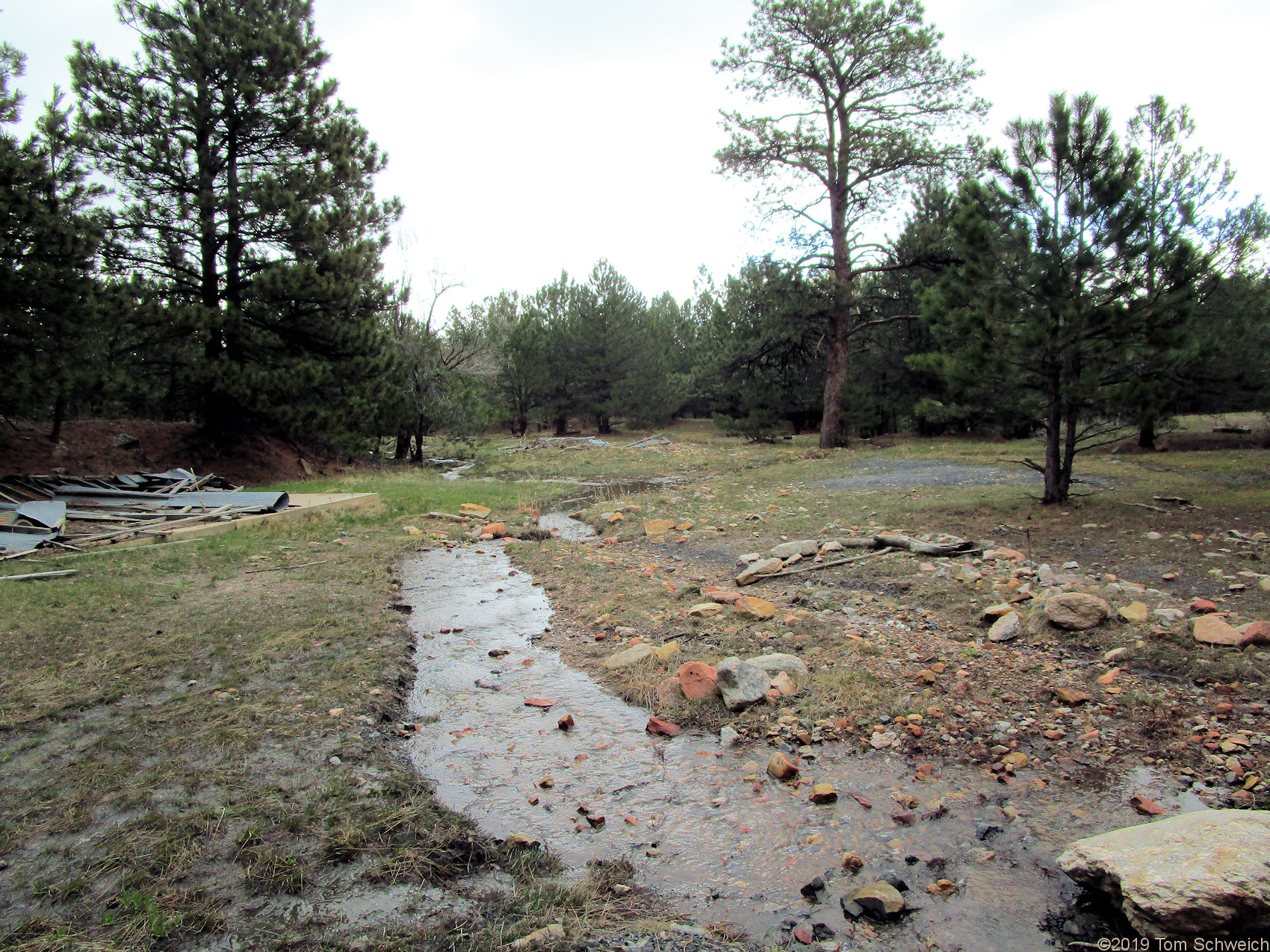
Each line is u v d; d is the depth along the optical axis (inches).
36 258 552.7
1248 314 550.9
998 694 199.0
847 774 167.3
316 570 369.1
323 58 823.1
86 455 706.8
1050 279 384.5
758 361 1210.6
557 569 382.3
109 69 702.5
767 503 561.6
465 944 114.3
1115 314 371.9
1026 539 366.3
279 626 275.7
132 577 346.0
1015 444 955.3
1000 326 400.8
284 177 768.3
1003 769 164.2
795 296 1043.3
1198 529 355.6
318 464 906.7
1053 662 215.8
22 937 114.2
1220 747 163.6
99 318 599.2
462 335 1157.7
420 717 207.0
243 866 133.3
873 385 1205.7
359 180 845.8
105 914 120.0
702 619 277.9
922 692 202.8
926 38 960.3
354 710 202.1
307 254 796.0
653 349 1779.0
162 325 691.4
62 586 326.3
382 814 150.3
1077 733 177.5
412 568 395.9
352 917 120.9
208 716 196.2
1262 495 438.6
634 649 248.2
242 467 807.1
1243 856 108.7
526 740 190.7
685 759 178.7
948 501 493.7
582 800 160.7
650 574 355.3
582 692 223.0
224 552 404.2
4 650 244.7
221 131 776.9
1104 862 117.7
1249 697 182.9
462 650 263.3
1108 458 725.3
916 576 309.1
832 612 276.7
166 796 156.6
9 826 144.9
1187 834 118.5
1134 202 380.8
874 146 1010.1
